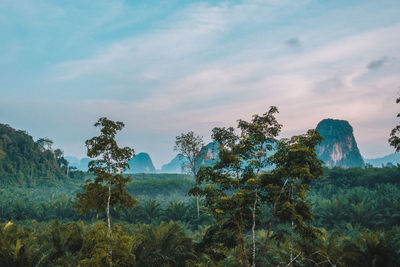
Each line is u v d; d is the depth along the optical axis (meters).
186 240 14.77
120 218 30.52
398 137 18.86
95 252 7.84
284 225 18.09
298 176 8.47
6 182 84.44
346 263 10.91
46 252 12.41
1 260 11.49
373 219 24.30
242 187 9.45
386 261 11.05
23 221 33.25
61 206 37.31
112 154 8.74
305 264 10.49
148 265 12.62
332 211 26.59
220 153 9.20
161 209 34.34
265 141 9.67
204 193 9.26
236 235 9.14
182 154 30.45
